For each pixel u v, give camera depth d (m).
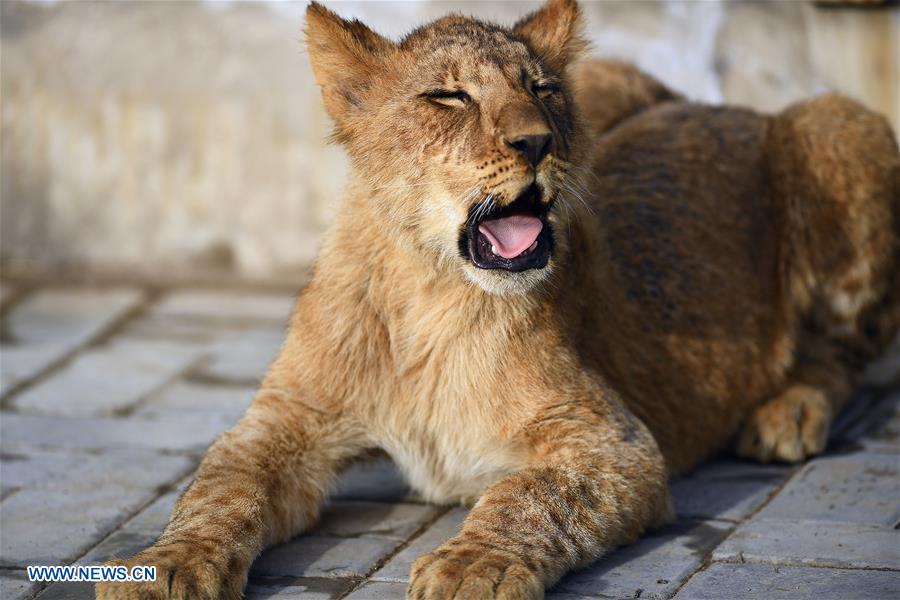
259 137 10.40
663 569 5.66
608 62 8.62
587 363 6.39
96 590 5.27
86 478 6.99
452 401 6.11
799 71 10.00
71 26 10.52
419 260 6.01
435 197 5.88
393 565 5.81
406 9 10.27
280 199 10.47
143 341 9.37
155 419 7.90
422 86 5.99
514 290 5.76
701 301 7.15
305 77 10.27
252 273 10.61
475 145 5.73
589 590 5.47
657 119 7.87
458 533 5.73
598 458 5.90
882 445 7.22
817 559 5.70
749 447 7.14
